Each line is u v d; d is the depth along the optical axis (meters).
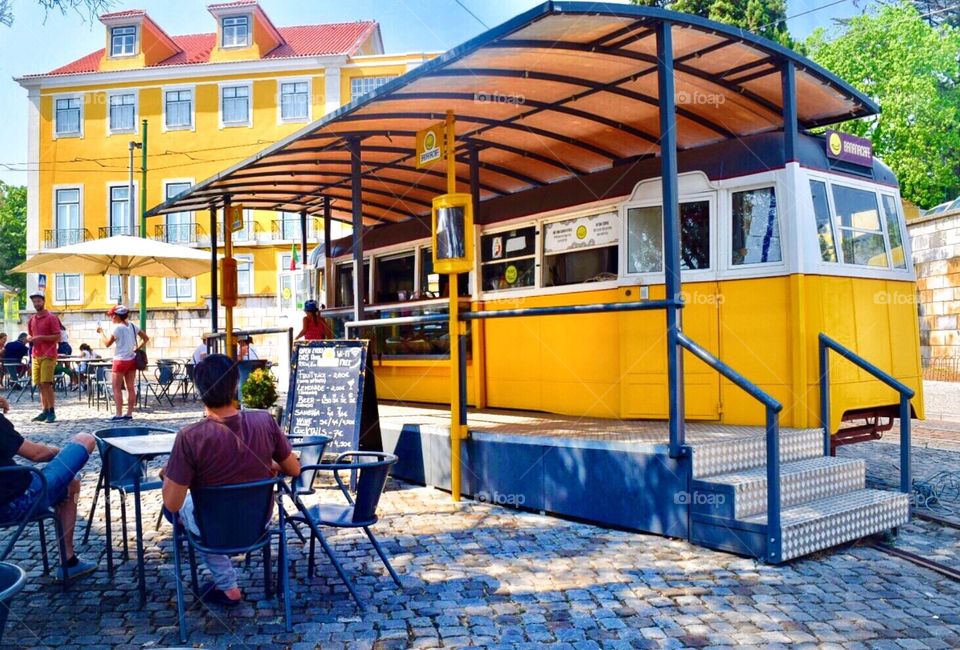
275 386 8.62
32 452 4.67
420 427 7.60
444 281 10.04
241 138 35.72
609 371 7.50
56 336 12.66
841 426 7.46
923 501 6.95
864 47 30.92
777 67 6.45
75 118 36.53
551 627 4.09
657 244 7.24
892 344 7.32
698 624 4.12
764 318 6.64
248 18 36.22
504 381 8.72
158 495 7.41
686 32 5.59
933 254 20.45
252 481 4.05
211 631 4.05
